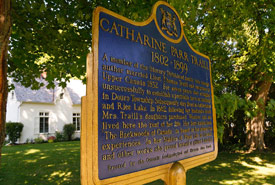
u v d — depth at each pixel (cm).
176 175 246
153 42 261
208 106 342
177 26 303
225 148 1283
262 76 978
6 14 295
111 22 217
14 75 636
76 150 1280
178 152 269
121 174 202
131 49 232
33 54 593
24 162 920
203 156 312
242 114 1325
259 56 816
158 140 245
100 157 188
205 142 322
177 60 293
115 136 202
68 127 2030
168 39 283
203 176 701
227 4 595
